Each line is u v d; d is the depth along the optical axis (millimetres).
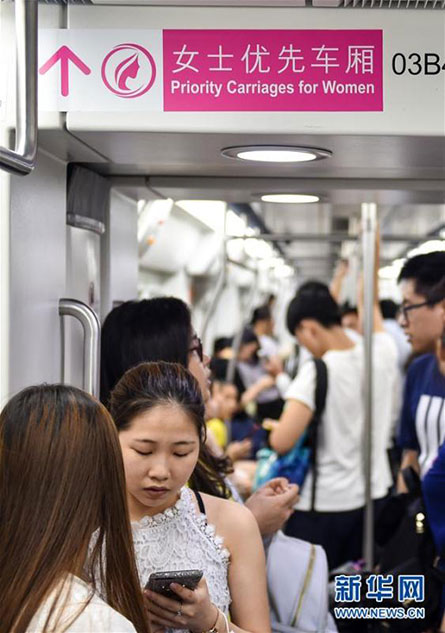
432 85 2186
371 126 2189
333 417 4781
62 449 1566
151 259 7211
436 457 3459
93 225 3016
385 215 7324
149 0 2164
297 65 2188
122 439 1970
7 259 2182
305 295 4934
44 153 2461
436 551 3424
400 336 6461
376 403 5059
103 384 2764
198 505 2188
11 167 1793
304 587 2746
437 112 2189
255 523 2223
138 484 1967
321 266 13836
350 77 2184
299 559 2779
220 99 2191
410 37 2186
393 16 2182
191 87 2193
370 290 4895
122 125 2201
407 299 3723
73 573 1561
